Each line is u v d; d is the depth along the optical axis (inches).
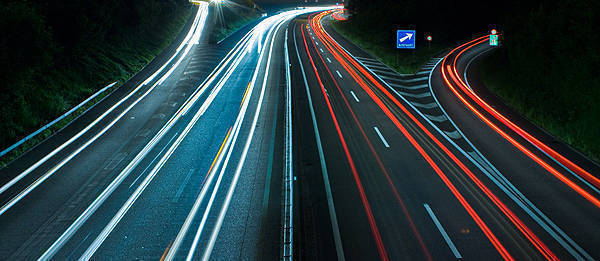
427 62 1648.6
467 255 357.7
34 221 431.2
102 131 762.8
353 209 454.0
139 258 361.1
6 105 735.1
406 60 1696.6
